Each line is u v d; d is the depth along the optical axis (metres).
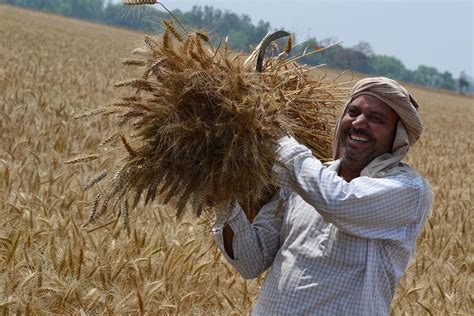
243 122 3.12
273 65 3.66
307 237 3.23
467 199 10.61
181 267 5.48
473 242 8.39
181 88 3.18
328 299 3.14
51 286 4.87
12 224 5.85
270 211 3.45
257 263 3.44
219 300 5.33
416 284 6.12
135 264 5.27
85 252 5.39
